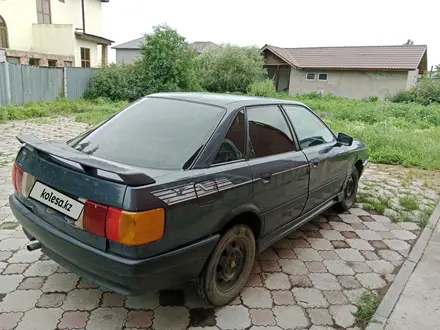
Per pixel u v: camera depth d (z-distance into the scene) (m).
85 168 1.92
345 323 2.44
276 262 3.21
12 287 2.57
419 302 2.68
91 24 24.88
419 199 5.19
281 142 3.02
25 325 2.21
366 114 15.45
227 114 2.55
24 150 2.49
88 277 2.08
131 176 1.77
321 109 18.08
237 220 2.51
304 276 3.00
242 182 2.41
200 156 2.27
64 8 21.92
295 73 29.25
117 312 2.39
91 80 17.41
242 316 2.44
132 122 2.71
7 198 4.20
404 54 26.53
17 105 12.65
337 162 3.82
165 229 1.93
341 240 3.74
